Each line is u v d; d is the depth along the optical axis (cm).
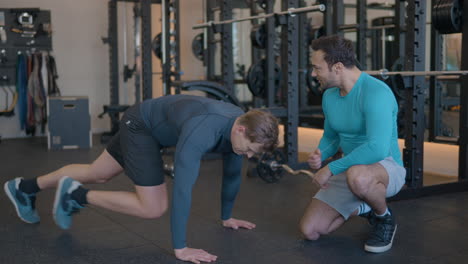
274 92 382
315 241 196
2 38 548
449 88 480
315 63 178
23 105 553
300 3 530
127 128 174
